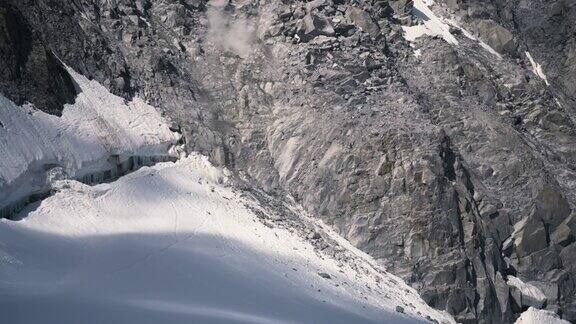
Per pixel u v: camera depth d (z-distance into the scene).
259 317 33.25
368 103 50.34
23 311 28.78
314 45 52.81
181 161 45.50
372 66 52.47
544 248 49.84
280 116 50.34
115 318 29.78
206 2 55.34
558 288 49.00
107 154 41.84
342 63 51.97
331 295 38.94
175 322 30.42
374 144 47.75
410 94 52.41
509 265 48.81
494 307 45.75
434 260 45.28
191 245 38.72
